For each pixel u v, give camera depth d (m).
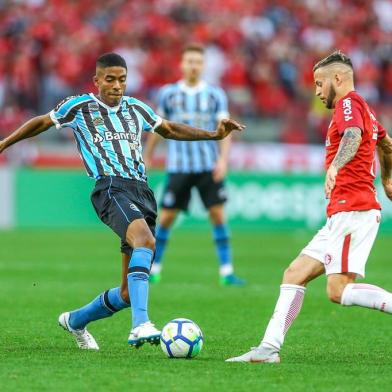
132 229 23.33
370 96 90.12
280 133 81.00
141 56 86.50
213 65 86.94
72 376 20.25
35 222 74.88
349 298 22.03
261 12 93.69
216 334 28.55
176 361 22.44
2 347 25.16
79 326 24.78
